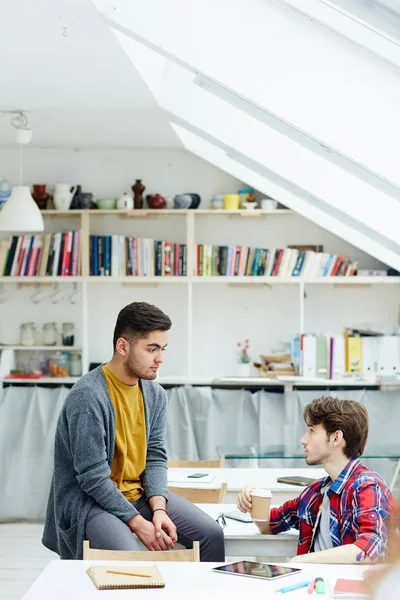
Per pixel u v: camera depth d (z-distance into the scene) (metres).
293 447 5.17
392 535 1.25
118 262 8.02
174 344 8.43
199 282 8.22
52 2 4.02
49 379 7.89
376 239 6.35
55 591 2.69
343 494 3.31
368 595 1.29
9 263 8.03
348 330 8.02
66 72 5.32
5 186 8.12
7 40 4.62
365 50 3.57
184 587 2.73
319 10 3.35
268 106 4.30
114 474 3.97
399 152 4.19
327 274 7.94
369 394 7.52
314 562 3.09
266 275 7.97
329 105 4.17
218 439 7.62
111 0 4.21
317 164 5.88
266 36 4.19
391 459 4.96
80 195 8.12
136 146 8.19
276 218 8.35
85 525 3.78
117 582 2.72
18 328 8.41
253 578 2.81
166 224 8.37
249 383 7.68
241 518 3.96
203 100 6.02
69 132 7.50
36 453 7.64
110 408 3.88
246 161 6.32
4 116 6.75
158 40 4.34
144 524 3.77
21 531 7.32
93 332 8.45
